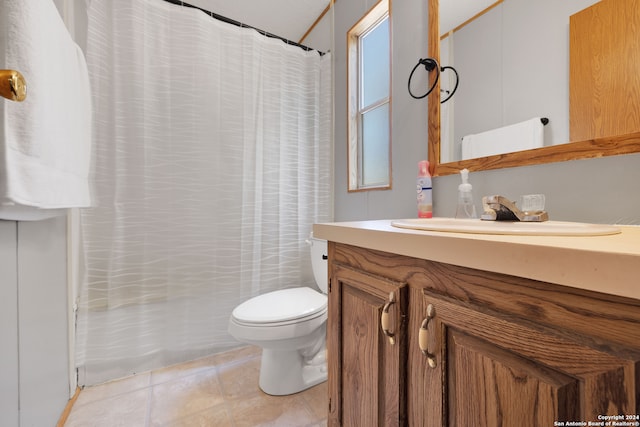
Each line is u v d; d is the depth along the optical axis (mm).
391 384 564
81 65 1054
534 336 347
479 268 390
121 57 1375
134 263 1435
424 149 1124
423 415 503
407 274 532
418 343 509
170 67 1490
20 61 642
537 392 345
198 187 1569
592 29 682
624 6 631
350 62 1567
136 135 1409
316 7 1729
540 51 780
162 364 1515
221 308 1660
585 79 694
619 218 638
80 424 1106
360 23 1479
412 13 1167
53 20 790
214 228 1616
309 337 1267
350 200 1587
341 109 1651
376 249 576
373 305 608
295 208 1871
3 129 601
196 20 1530
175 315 1545
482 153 924
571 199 720
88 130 1114
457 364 444
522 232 451
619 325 283
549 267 321
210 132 1590
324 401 1261
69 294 1222
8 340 743
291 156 1857
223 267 1656
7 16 628
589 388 302
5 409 723
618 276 270
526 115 811
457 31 996
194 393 1306
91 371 1349
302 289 1544
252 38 1691
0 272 713
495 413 392
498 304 389
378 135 1452
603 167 665
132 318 1441
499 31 876
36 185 694
